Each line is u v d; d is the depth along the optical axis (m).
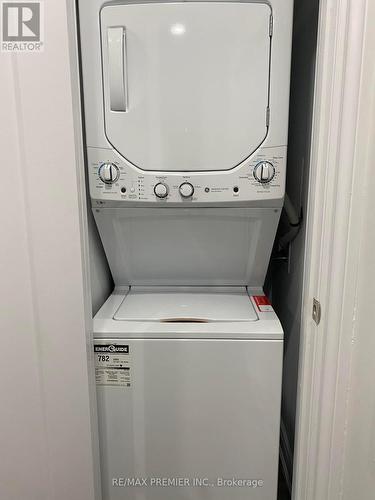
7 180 1.03
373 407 0.92
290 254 1.79
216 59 1.24
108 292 1.70
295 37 1.68
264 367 1.29
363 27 0.86
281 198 1.33
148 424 1.34
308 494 1.15
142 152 1.30
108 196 1.34
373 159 0.89
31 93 0.99
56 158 1.02
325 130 0.96
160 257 1.58
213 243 1.54
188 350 1.29
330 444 1.07
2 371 1.14
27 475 1.21
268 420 1.33
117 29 1.22
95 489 1.26
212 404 1.32
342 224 0.94
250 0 1.20
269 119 1.27
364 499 0.96
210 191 1.32
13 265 1.08
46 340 1.12
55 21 0.96
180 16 1.21
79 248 1.07
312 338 1.08
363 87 0.88
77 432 1.18
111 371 1.32
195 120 1.28
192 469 1.37
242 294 1.63
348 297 0.97
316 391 1.08
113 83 1.24
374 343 0.90
